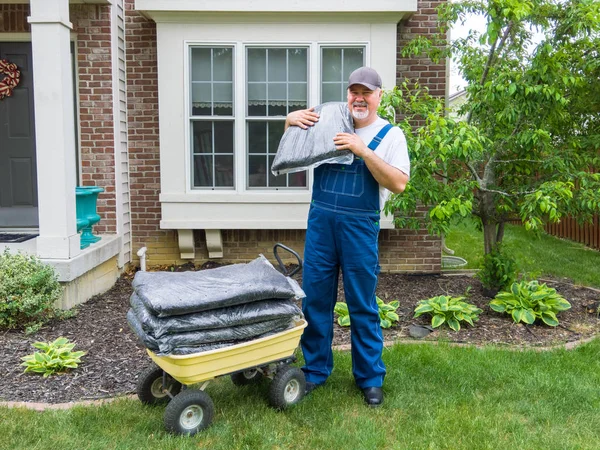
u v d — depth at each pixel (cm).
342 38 661
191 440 292
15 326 479
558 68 502
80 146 645
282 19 657
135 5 639
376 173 313
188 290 294
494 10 490
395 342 437
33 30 502
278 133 680
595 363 397
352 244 328
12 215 679
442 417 319
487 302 560
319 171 338
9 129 671
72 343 426
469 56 586
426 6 681
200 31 659
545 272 716
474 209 581
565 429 308
